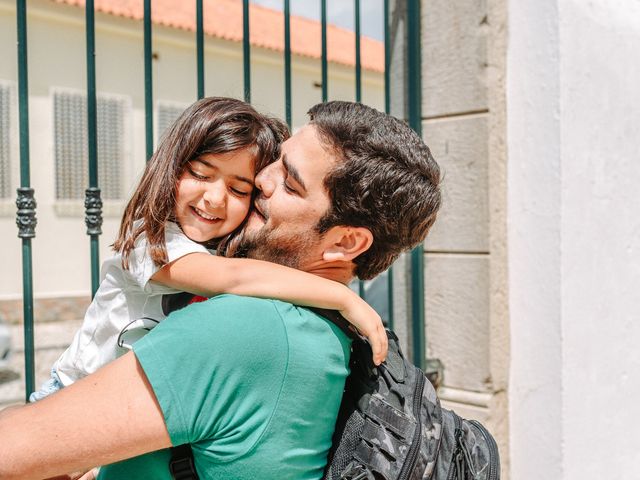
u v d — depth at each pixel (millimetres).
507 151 2227
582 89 2180
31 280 1534
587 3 2223
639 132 2443
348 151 1125
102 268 1280
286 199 1184
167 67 9547
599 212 2264
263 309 1023
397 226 1171
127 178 9648
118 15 8945
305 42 10102
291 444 1009
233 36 9367
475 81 2191
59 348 6492
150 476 1039
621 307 2375
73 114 9273
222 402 961
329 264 1250
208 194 1216
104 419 925
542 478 2188
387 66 2330
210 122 1229
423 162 1186
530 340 2197
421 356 2309
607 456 2324
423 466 1058
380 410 1085
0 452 901
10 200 8953
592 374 2246
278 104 9594
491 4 2160
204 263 1144
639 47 2441
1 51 8539
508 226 2232
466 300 2236
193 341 963
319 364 1033
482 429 1245
